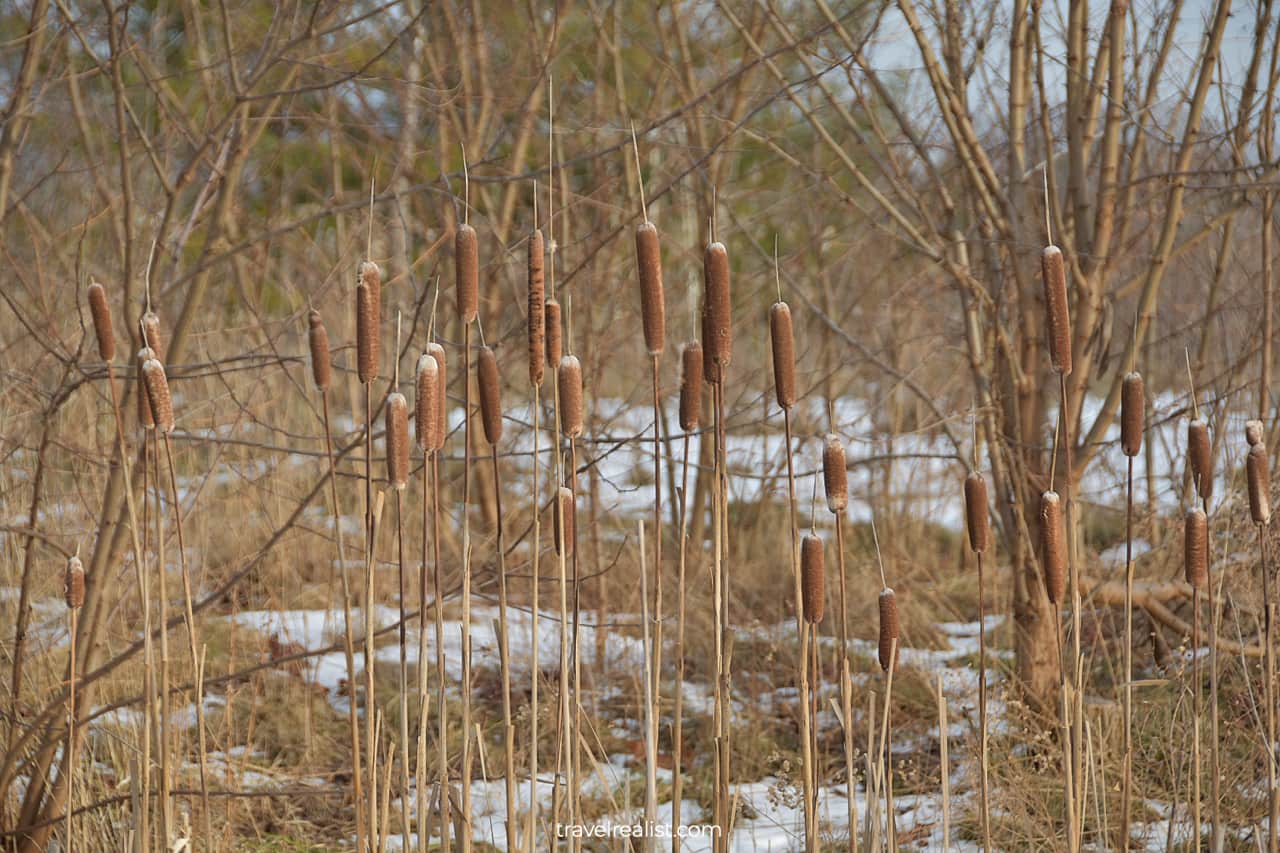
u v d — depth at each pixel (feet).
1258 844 12.63
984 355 22.26
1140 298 20.34
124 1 16.88
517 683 22.86
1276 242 23.21
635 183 28.96
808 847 10.37
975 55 22.09
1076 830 11.16
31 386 17.21
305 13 20.66
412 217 29.17
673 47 32.19
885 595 10.60
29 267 22.33
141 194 24.66
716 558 10.67
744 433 29.12
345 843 17.85
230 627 22.26
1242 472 20.80
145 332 10.33
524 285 27.17
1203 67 19.63
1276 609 17.17
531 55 28.48
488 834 16.87
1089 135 20.85
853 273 34.45
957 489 30.71
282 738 20.61
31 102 18.88
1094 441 20.67
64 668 18.57
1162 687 19.70
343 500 28.40
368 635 10.43
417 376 9.79
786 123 31.40
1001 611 27.86
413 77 22.49
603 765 20.11
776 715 22.65
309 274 26.48
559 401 10.05
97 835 15.53
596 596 26.04
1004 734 19.69
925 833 16.87
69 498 19.71
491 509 29.19
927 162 21.36
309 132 23.95
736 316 33.99
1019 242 20.34
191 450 20.94
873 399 32.19
